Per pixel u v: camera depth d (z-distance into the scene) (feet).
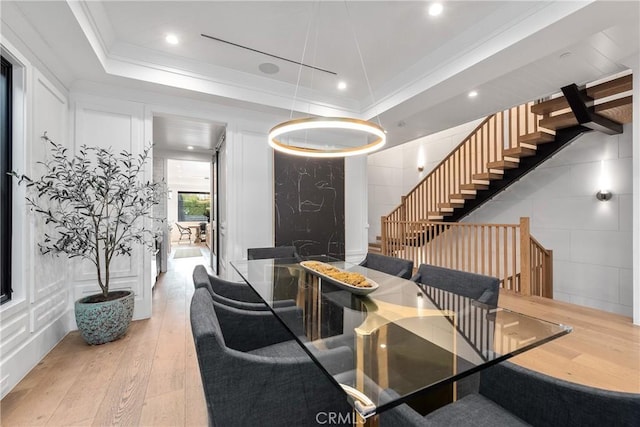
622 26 7.34
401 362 3.45
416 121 14.51
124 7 7.56
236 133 12.46
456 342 3.96
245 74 11.32
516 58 8.19
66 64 8.45
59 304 8.51
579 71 9.80
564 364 6.85
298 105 12.48
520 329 4.38
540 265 13.98
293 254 11.66
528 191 16.66
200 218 46.09
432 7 7.68
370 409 2.58
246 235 12.69
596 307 13.93
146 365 7.13
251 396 3.47
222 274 14.73
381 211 25.75
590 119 11.38
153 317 10.53
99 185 8.36
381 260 9.05
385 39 9.11
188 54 9.93
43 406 5.63
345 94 13.15
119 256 10.01
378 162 25.70
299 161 13.82
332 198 14.64
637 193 8.83
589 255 14.20
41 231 7.57
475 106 12.79
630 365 6.79
